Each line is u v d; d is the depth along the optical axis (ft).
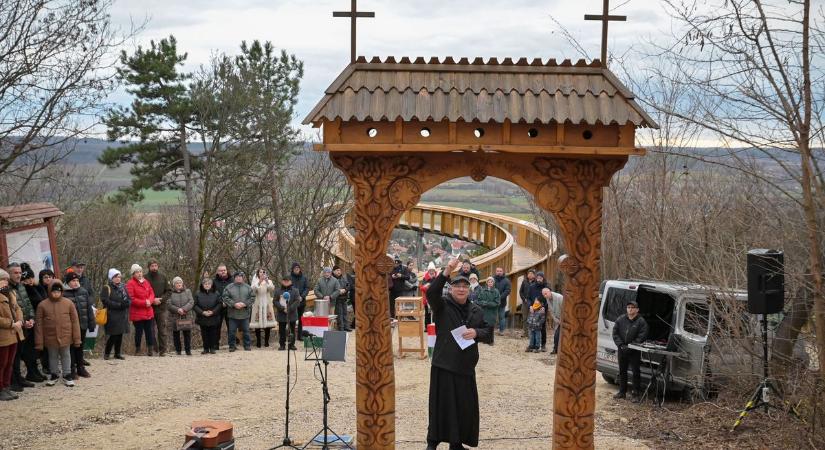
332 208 88.28
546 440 32.22
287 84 102.42
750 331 36.27
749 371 36.27
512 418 36.06
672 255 51.90
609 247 62.28
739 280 40.86
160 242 105.60
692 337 38.70
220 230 87.56
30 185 75.05
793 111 27.61
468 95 22.31
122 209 100.42
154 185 101.04
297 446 30.53
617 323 40.73
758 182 33.60
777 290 31.71
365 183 23.04
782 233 34.27
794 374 33.17
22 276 40.81
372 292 23.34
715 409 35.81
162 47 99.25
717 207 47.34
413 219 111.55
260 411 36.94
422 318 52.03
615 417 36.45
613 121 22.08
